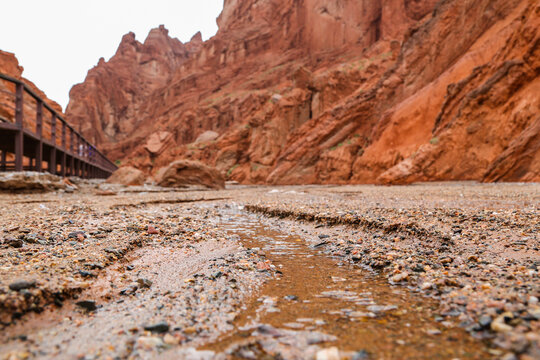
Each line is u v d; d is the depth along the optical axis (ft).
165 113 362.53
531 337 6.91
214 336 7.86
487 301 9.04
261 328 8.23
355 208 30.55
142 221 24.59
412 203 34.14
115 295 10.57
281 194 60.64
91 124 386.11
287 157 165.07
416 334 7.77
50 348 7.06
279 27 327.47
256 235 22.22
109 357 6.79
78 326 8.22
